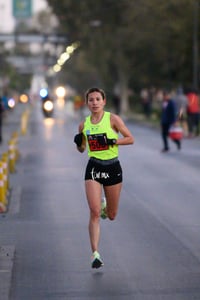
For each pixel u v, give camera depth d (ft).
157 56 350.23
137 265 67.72
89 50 484.74
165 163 160.45
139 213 95.81
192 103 240.53
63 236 81.61
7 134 281.54
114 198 66.13
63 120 394.52
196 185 123.44
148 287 60.18
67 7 459.32
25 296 57.93
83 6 456.45
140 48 362.53
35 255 72.38
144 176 136.56
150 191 116.47
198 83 337.72
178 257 70.85
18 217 94.12
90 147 65.05
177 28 326.03
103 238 79.92
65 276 64.03
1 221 91.40
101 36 460.14
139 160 167.32
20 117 444.14
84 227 86.79
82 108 424.87
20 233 83.71
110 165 64.85
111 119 65.05
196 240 78.64
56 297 57.47
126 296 57.57
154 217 92.73
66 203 105.40
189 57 332.80
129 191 116.67
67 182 129.70
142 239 79.36
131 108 507.30
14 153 156.35
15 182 130.11
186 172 142.82
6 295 57.82
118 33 438.81
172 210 98.02
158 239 79.30
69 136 261.44
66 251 73.97
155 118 383.45
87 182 65.26
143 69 373.40
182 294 57.93
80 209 99.96
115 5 450.71
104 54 471.62
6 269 66.28
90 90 65.26
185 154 181.98
